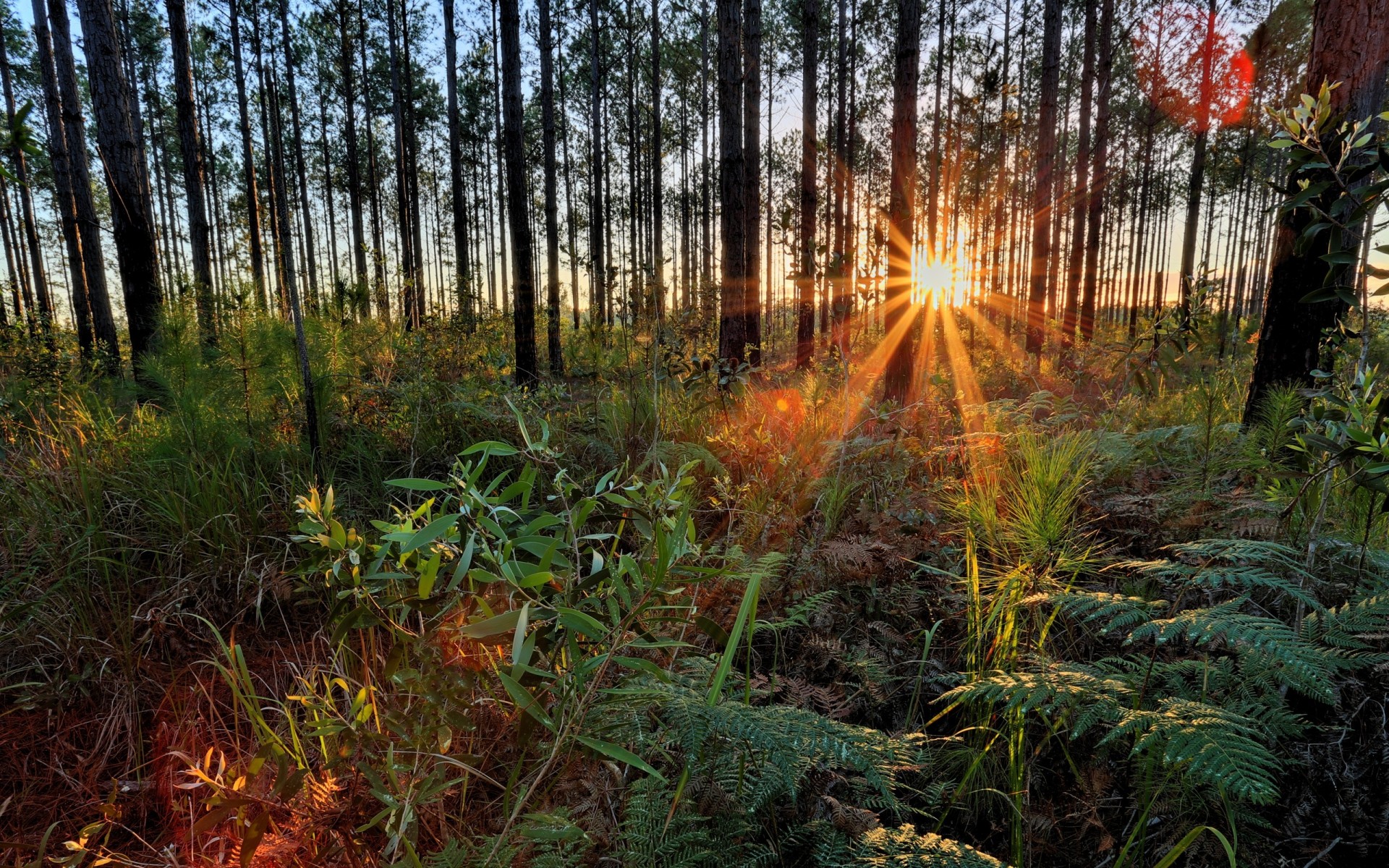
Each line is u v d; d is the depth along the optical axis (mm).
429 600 1521
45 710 2305
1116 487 3316
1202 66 13953
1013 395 7738
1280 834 1605
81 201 9656
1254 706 1725
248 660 2551
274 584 2768
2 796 2008
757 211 10258
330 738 1802
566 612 1326
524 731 1462
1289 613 2141
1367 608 1790
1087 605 1817
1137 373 4754
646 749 1755
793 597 2453
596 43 18359
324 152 26734
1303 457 2701
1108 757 1837
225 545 2990
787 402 4766
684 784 1459
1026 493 2158
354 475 3949
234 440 3721
